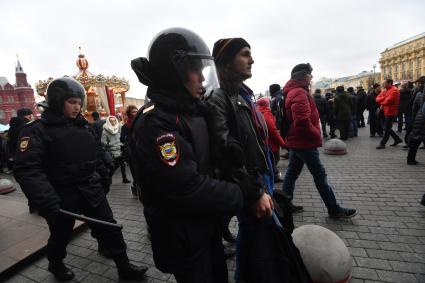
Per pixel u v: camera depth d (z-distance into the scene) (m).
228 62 1.71
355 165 5.83
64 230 2.46
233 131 1.55
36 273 2.82
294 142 3.28
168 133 1.12
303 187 4.68
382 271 2.33
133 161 1.27
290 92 3.26
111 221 2.57
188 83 1.23
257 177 1.58
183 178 1.08
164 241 1.25
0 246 3.24
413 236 2.84
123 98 14.91
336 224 3.22
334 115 9.53
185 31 1.23
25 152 2.11
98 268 2.81
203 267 1.27
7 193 6.37
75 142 2.39
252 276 1.48
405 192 4.06
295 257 1.51
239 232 1.87
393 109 7.16
